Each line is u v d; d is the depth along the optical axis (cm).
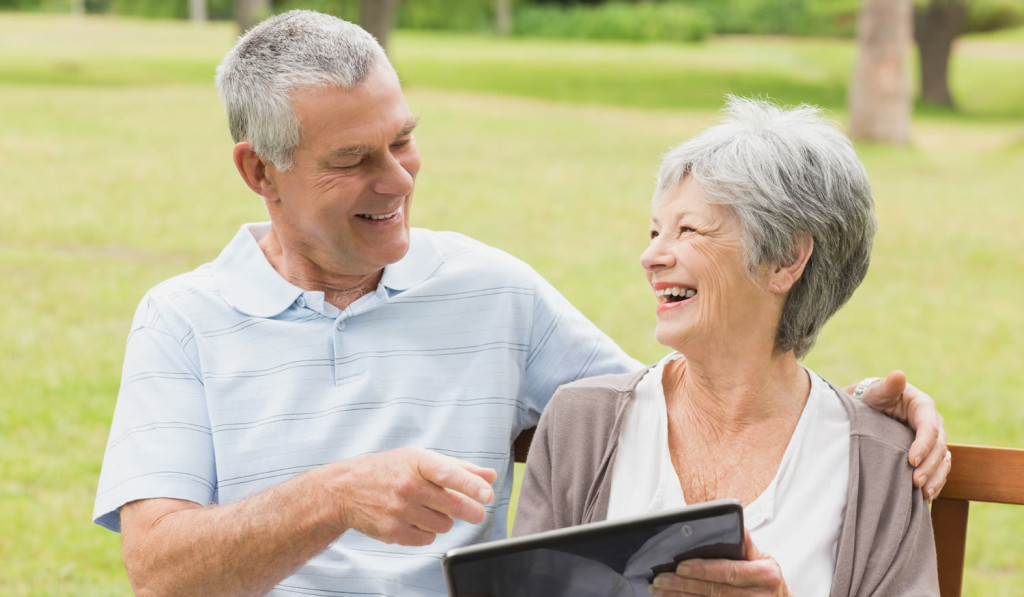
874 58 1644
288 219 219
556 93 2112
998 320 757
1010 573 403
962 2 2372
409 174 218
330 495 184
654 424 207
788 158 192
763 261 194
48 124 1347
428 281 229
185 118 1452
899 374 201
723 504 163
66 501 447
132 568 203
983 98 2480
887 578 189
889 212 1097
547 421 213
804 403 205
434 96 1875
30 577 383
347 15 2722
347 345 222
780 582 167
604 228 992
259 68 209
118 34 2908
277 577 195
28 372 589
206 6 3947
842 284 203
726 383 203
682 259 197
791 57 3022
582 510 206
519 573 163
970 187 1266
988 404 588
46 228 895
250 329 222
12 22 3234
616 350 236
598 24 3625
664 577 166
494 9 3844
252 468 215
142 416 214
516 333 230
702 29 3519
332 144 207
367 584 213
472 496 170
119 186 1055
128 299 727
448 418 221
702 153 197
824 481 197
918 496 195
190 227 924
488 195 1093
